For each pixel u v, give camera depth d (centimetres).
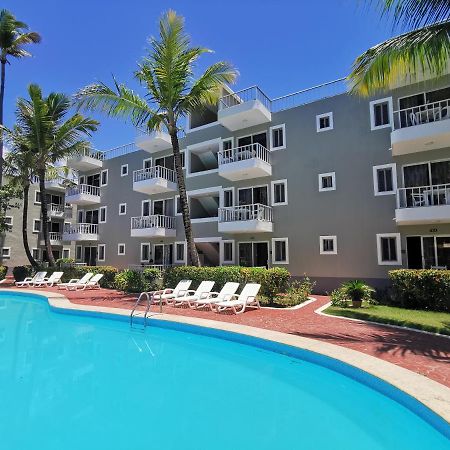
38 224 3391
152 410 519
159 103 1579
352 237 1617
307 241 1742
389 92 1573
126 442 424
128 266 2559
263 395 579
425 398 436
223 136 2122
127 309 1243
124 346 894
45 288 2047
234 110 1875
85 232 2794
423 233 1452
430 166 1472
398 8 812
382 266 1532
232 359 782
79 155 2752
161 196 2431
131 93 1562
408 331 866
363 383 548
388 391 494
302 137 1816
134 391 595
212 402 549
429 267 1434
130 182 2659
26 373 688
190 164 2289
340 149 1691
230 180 2056
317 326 930
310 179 1764
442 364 598
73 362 760
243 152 1912
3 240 3128
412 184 1504
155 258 2425
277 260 1833
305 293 1448
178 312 1191
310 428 461
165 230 2241
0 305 1574
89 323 1168
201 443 421
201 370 706
